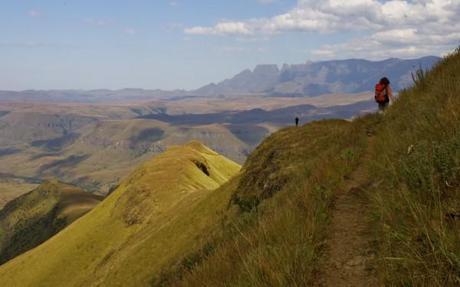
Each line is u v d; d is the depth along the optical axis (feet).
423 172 19.36
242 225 35.45
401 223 17.31
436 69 45.16
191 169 428.97
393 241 17.07
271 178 74.38
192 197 286.46
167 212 290.15
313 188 29.50
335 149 45.85
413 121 31.17
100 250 347.97
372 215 20.68
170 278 40.19
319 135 80.38
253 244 23.79
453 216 15.92
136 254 212.43
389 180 23.02
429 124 26.02
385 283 15.47
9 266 409.69
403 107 44.29
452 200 16.98
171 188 382.22
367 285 16.46
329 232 21.84
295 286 16.89
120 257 268.41
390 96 55.57
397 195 19.62
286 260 18.62
